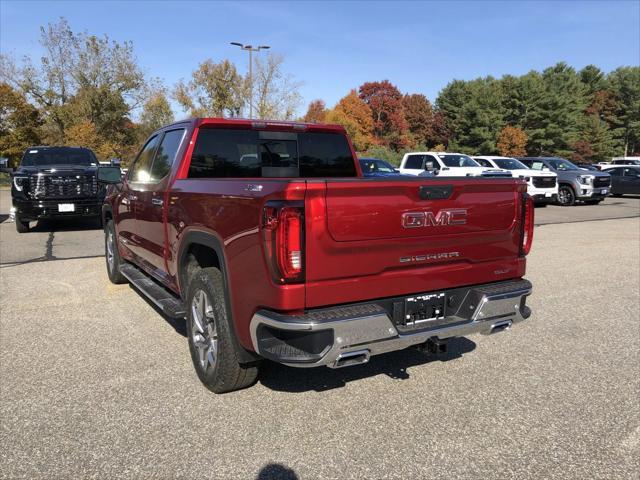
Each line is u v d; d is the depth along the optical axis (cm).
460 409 352
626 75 8644
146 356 441
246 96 5128
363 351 303
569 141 6894
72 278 722
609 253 930
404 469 284
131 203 547
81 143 3969
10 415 339
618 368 422
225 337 347
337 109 7625
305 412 347
